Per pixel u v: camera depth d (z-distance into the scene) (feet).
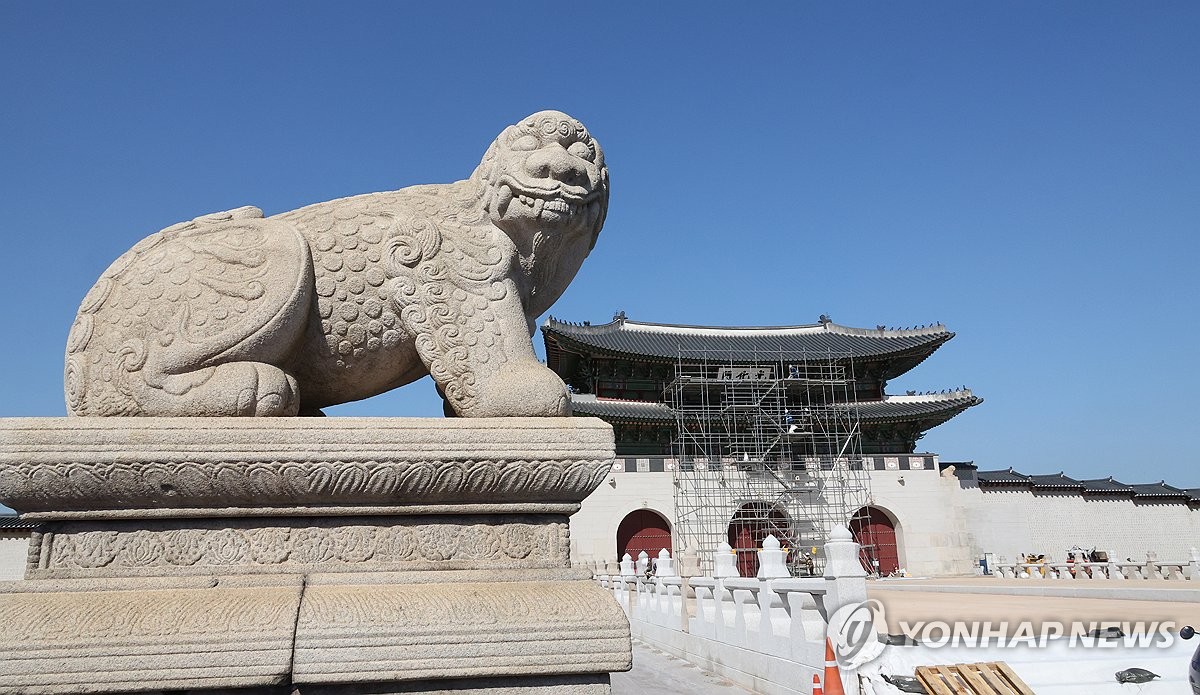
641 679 34.81
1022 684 21.56
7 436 9.20
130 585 9.39
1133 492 128.98
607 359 135.13
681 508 120.37
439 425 10.03
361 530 10.21
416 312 11.19
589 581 10.37
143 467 9.38
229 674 8.54
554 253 12.34
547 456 10.18
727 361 132.57
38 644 8.34
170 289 10.59
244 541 9.92
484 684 9.18
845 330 148.77
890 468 126.21
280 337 10.71
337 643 8.78
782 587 28.17
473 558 10.36
